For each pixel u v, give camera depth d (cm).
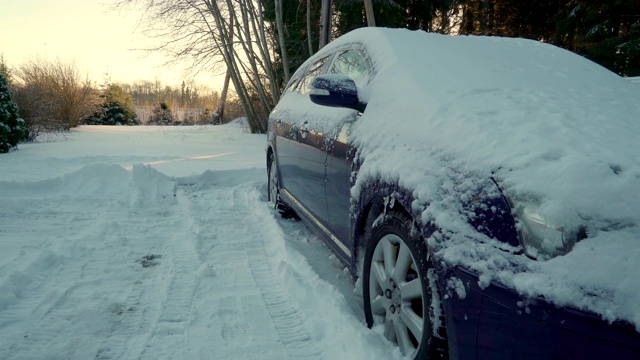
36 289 329
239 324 287
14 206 532
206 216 531
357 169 265
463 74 258
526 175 169
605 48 1484
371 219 257
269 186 585
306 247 425
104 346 258
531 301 149
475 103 222
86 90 2053
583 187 157
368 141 258
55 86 1927
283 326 285
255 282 350
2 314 291
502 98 228
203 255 407
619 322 134
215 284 345
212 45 1698
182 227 488
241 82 1886
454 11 2086
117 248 416
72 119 1975
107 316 291
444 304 179
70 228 470
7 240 425
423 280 198
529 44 323
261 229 487
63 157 955
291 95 493
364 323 269
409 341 220
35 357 245
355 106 279
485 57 288
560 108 218
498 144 187
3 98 1087
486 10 2094
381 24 1723
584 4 1622
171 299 317
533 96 233
